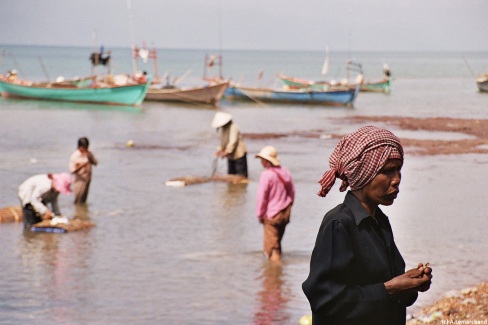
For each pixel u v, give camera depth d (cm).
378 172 366
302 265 1240
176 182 2070
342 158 377
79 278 1167
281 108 5462
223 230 1516
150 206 1773
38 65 15325
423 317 909
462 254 1293
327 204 1789
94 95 5516
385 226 384
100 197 1888
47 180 1487
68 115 4672
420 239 1408
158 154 2794
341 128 3903
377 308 358
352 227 365
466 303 957
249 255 1309
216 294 1083
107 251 1341
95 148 2983
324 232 366
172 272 1202
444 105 5678
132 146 3064
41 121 4250
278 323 957
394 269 380
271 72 14162
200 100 5662
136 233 1488
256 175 2286
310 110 5262
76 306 1027
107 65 6319
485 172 2316
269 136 3478
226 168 2434
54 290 1102
